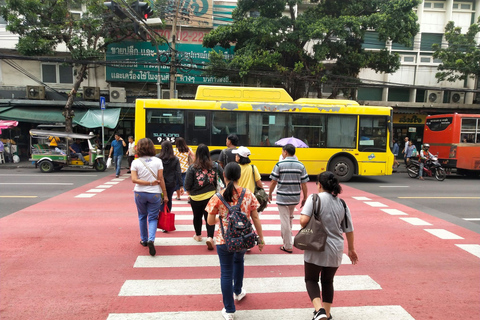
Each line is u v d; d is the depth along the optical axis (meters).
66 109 16.39
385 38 15.50
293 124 12.19
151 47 19.28
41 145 13.98
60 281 3.89
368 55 17.27
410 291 3.84
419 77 22.92
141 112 11.73
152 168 4.64
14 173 13.62
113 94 18.98
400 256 4.96
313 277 2.99
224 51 19.95
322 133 12.30
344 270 4.42
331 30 16.02
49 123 18.25
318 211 2.89
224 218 3.17
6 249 4.88
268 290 3.81
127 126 21.23
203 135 11.89
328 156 12.34
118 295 3.59
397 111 22.22
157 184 4.70
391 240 5.71
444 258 4.91
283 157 5.10
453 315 3.32
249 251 5.04
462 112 22.64
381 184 12.32
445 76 21.03
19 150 19.62
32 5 14.76
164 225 4.98
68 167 14.21
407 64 22.73
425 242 5.62
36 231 5.74
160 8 18.12
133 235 5.62
